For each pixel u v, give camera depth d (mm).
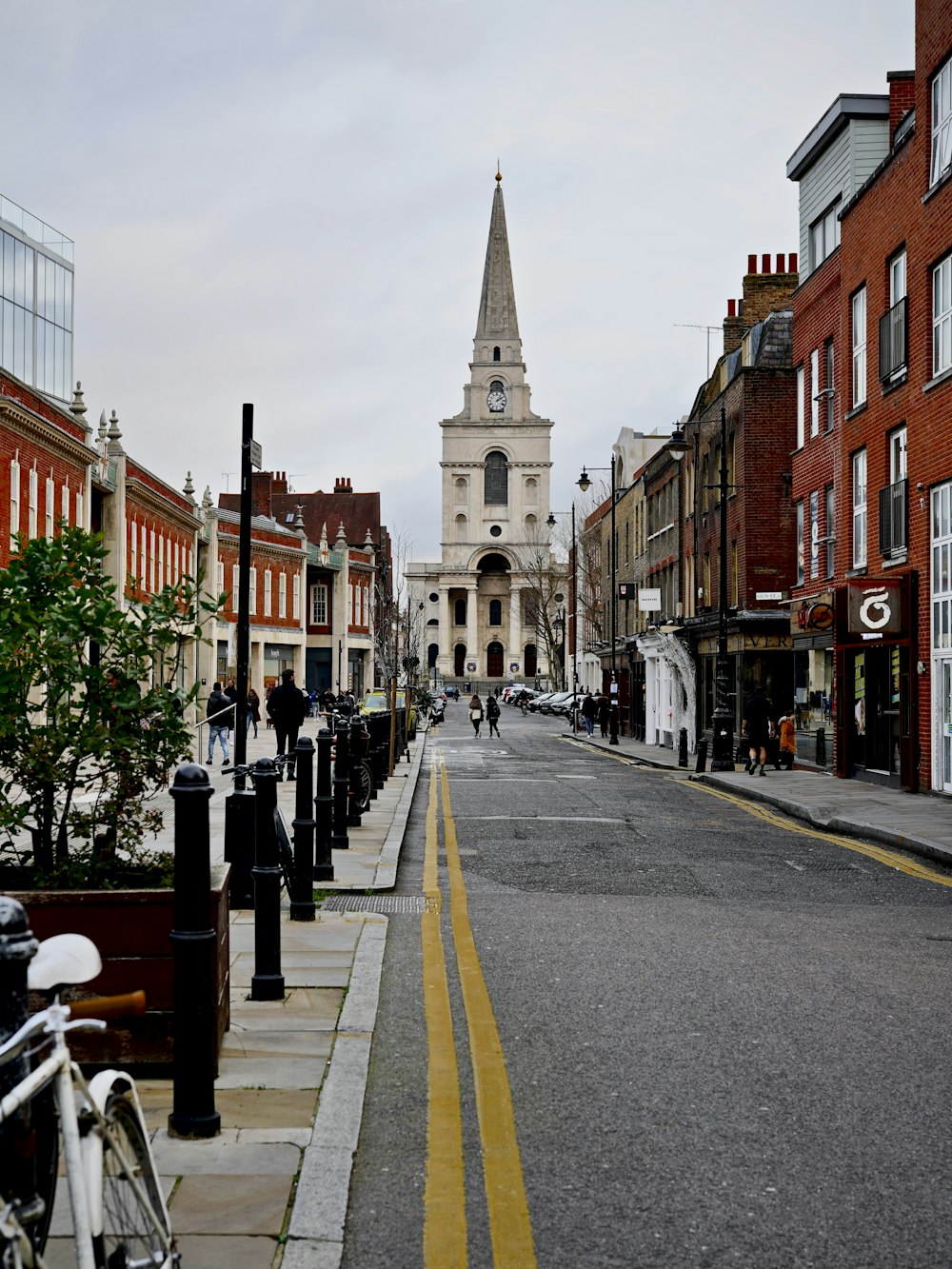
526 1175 4930
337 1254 4184
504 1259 4195
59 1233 4363
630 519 57750
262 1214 4504
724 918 10594
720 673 30031
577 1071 6250
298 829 10203
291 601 73188
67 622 6129
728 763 29734
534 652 146250
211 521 59062
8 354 48906
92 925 5801
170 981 5836
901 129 26344
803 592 31047
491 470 148250
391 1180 4898
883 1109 5695
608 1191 4770
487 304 149750
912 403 22484
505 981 8188
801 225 31281
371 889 11805
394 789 23438
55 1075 3164
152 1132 5258
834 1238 4367
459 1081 6121
